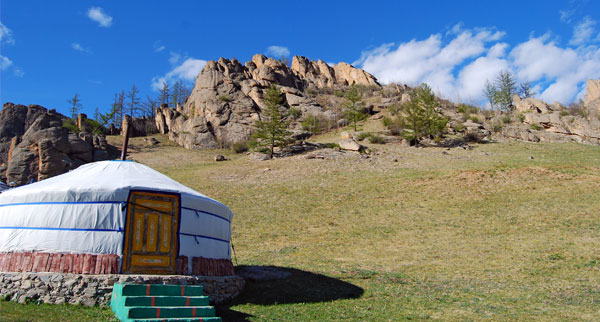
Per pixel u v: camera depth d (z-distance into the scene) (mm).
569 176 33875
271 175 40938
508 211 26766
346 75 116750
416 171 39688
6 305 8898
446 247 20625
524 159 44812
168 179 12641
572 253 18172
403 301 12523
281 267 17016
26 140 47156
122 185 10664
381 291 13734
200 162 54875
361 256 19531
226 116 72562
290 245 21719
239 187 36406
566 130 59969
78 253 9914
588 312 11117
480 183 33844
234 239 22734
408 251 20219
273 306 11438
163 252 10711
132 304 8523
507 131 60156
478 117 70125
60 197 10328
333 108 82562
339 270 16812
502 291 13719
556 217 24531
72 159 47656
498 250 19562
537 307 11742
